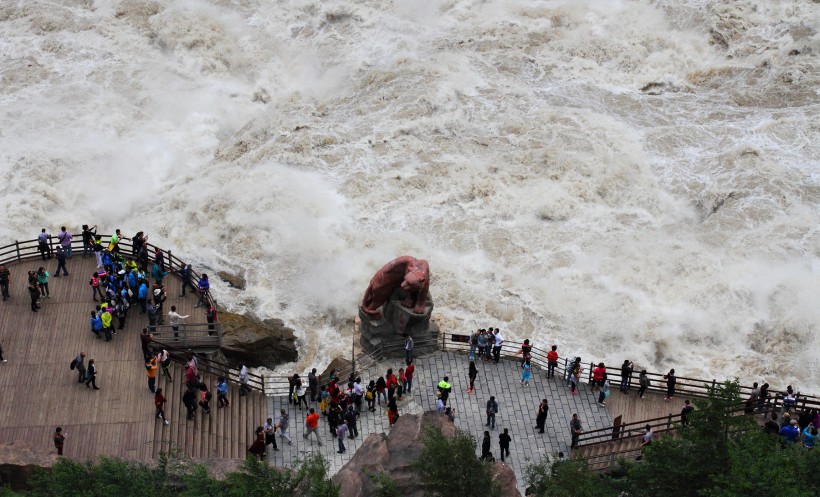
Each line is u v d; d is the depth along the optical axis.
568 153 63.62
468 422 42.88
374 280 45.06
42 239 47.94
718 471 31.42
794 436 37.69
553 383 45.19
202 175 62.59
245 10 77.69
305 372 49.16
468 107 67.94
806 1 77.31
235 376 45.28
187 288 47.22
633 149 64.12
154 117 67.69
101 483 31.27
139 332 44.00
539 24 76.69
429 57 72.75
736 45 74.50
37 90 68.88
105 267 46.22
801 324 52.53
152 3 77.12
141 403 40.53
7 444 36.00
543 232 58.50
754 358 51.62
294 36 76.38
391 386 42.16
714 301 54.03
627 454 40.22
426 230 58.50
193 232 58.53
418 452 36.00
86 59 72.00
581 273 55.53
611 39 74.88
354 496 34.22
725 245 57.12
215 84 71.50
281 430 40.97
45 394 40.50
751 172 62.03
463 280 55.19
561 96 69.44
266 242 57.34
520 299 54.16
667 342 52.19
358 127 66.12
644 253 56.75
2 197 60.22
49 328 43.84
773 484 29.19
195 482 31.09
